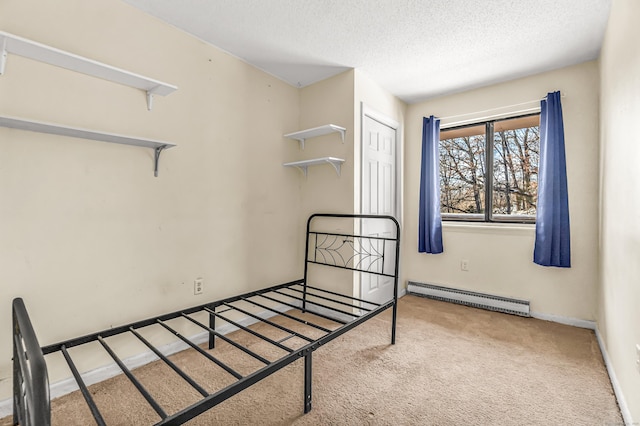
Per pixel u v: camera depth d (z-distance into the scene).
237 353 2.01
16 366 1.26
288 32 2.11
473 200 3.24
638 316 1.25
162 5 1.82
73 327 1.60
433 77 2.80
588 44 2.21
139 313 1.85
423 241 3.23
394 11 1.88
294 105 2.94
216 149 2.26
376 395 1.57
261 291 2.37
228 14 1.91
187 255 2.09
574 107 2.51
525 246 2.77
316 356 1.99
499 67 2.60
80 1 1.61
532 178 2.90
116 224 1.75
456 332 2.38
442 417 1.41
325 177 2.80
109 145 1.73
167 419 0.94
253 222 2.54
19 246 1.44
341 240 2.71
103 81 1.69
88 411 1.43
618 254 1.63
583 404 1.50
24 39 1.28
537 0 1.76
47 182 1.51
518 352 2.05
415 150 3.44
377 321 2.62
